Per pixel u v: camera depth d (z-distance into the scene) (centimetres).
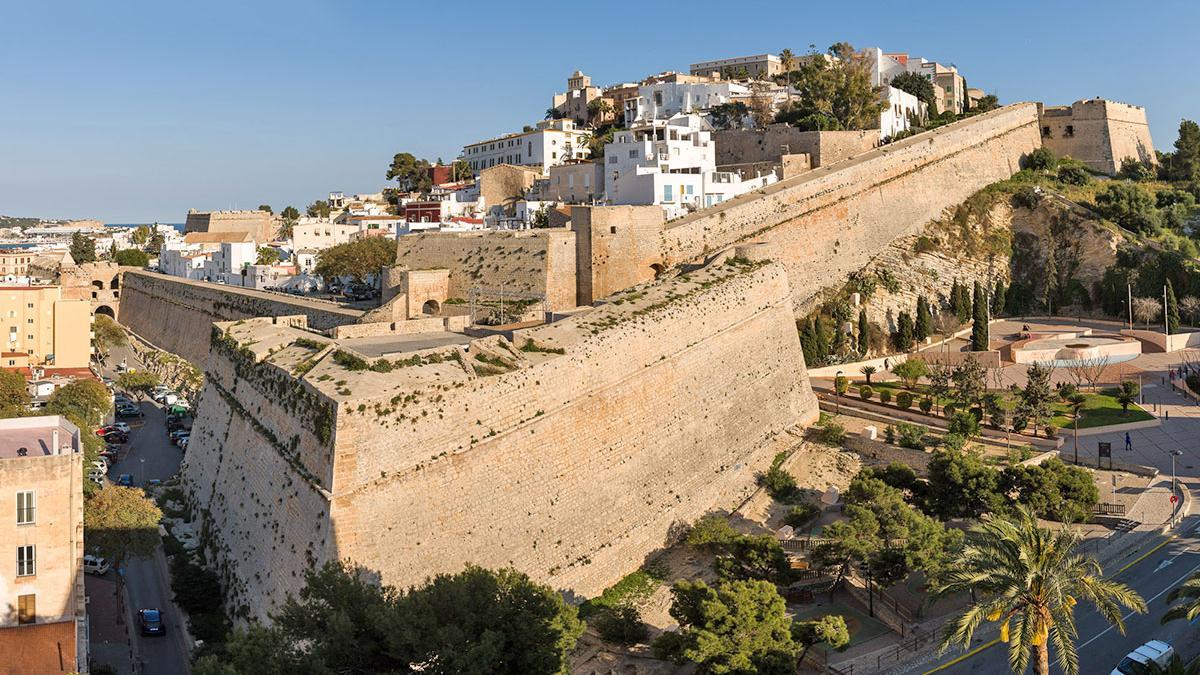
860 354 12219
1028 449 9131
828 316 12794
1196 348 12812
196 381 14262
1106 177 17412
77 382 11712
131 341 18500
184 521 8144
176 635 6669
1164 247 14350
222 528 7338
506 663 4747
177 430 11812
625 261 10862
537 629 4859
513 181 18762
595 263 10719
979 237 14888
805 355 11831
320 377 6481
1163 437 9681
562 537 6981
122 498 7231
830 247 13250
